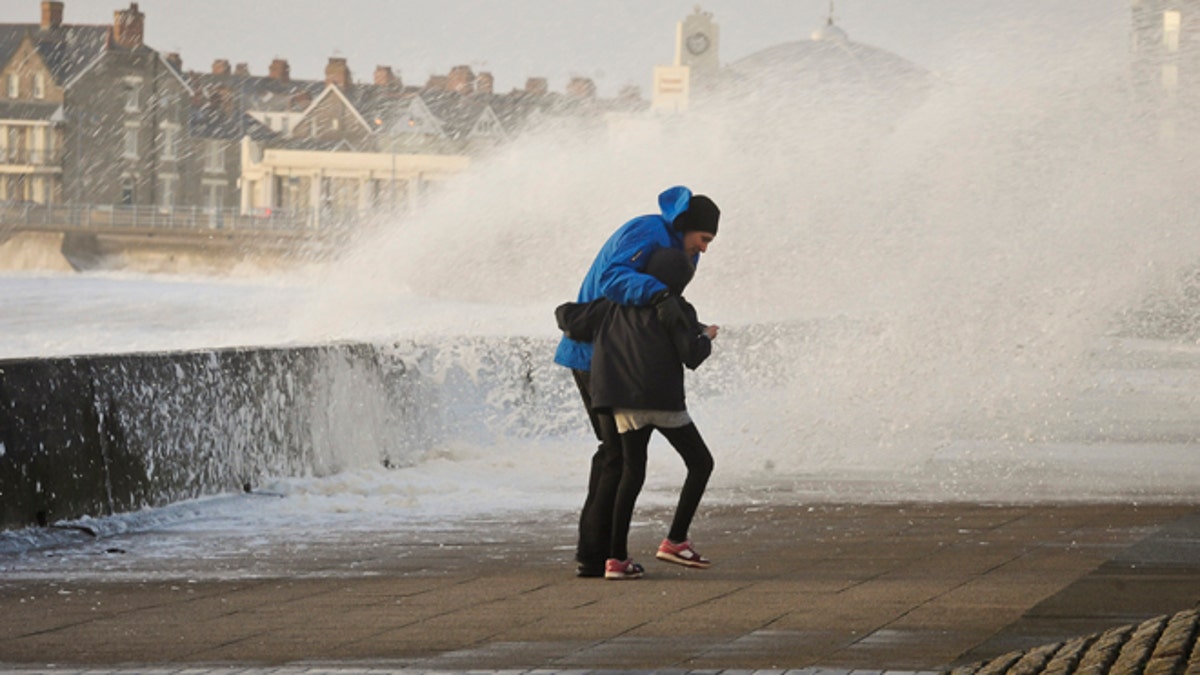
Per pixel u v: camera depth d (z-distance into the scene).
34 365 20.78
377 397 29.56
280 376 26.38
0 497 19.73
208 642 13.63
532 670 12.26
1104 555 18.66
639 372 17.44
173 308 109.69
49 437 20.78
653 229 17.88
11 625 14.51
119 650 13.28
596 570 17.47
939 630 13.82
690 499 17.91
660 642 13.41
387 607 15.46
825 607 15.13
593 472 17.80
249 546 20.12
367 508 24.00
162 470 22.94
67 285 184.50
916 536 20.56
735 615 14.76
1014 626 13.47
